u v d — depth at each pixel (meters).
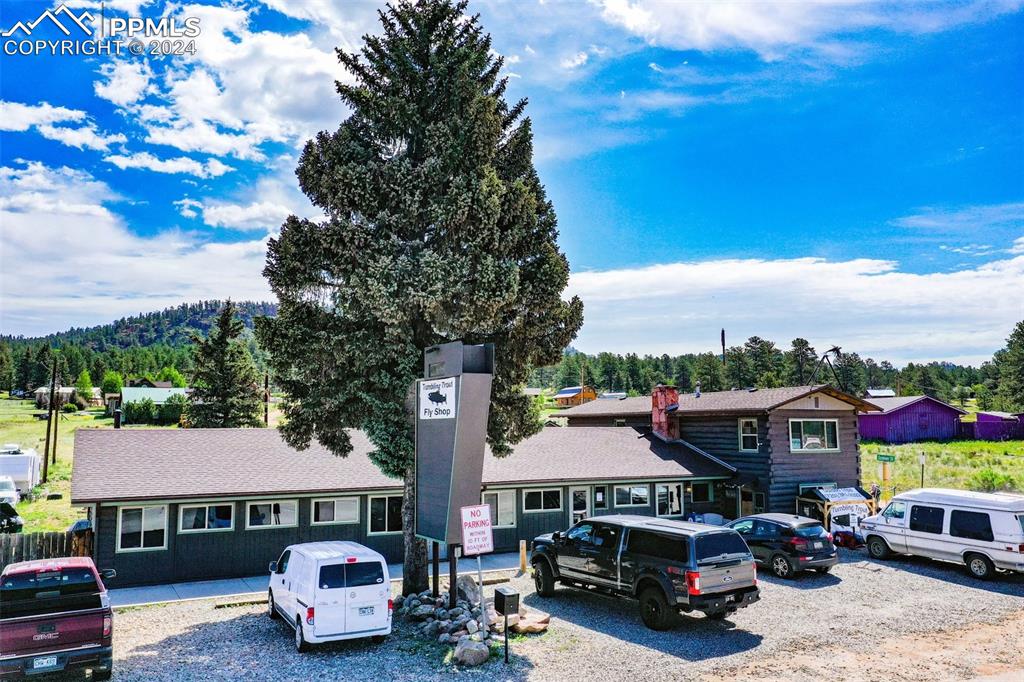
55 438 46.75
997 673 12.23
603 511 27.69
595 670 12.47
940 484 36.88
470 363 15.05
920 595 18.31
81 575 12.60
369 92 18.34
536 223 18.67
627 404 39.28
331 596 13.45
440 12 18.48
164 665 12.89
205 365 43.84
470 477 15.06
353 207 17.20
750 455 29.28
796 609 16.88
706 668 12.54
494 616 15.04
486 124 18.03
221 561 21.27
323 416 17.81
